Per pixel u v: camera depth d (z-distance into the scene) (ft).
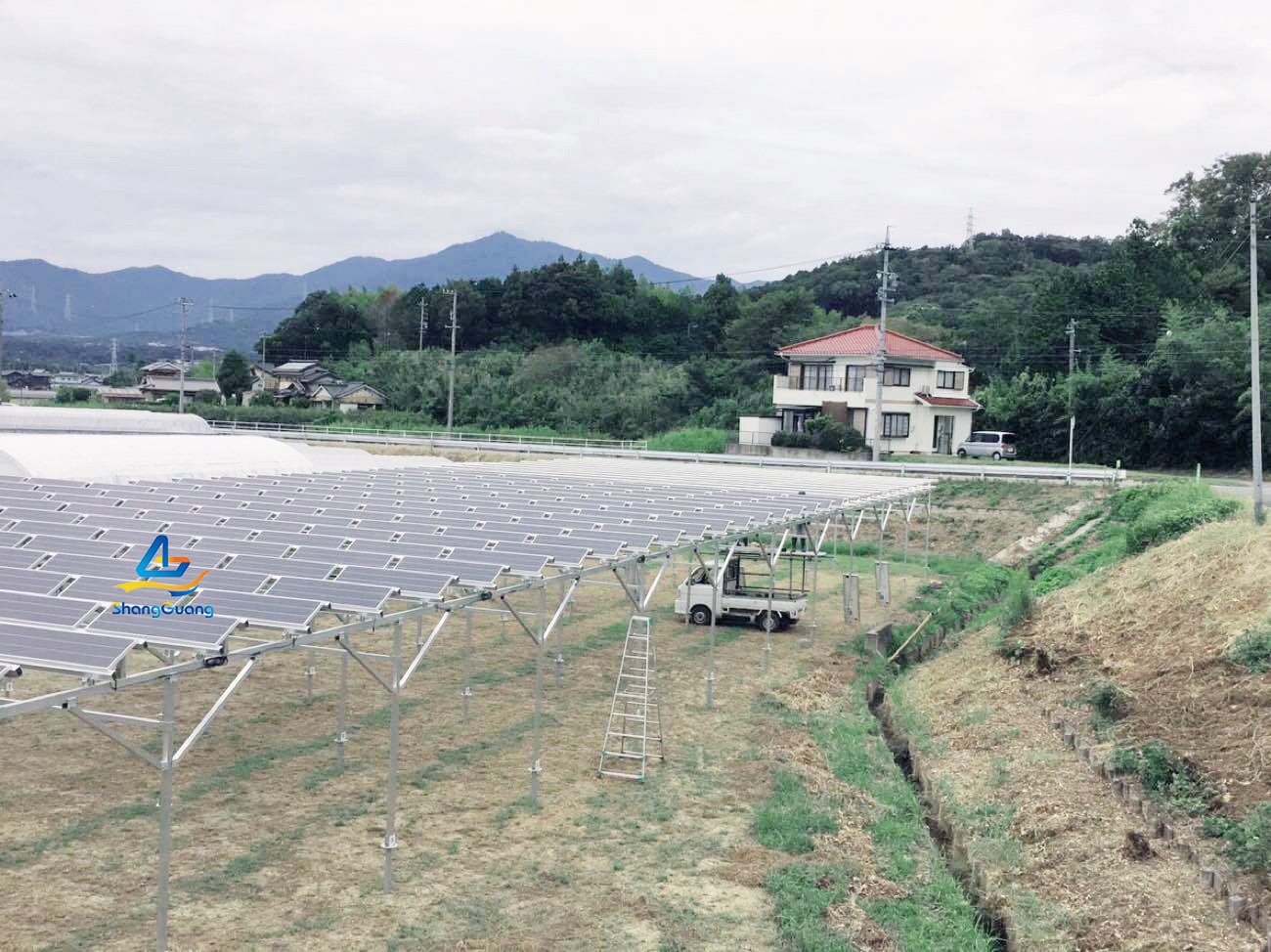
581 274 293.43
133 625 28.09
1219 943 30.01
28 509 54.34
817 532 118.62
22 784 39.42
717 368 239.91
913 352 178.50
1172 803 38.14
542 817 39.17
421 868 34.27
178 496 63.26
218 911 30.53
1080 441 171.22
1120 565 70.85
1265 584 53.72
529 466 105.40
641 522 55.47
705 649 69.05
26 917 29.48
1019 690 55.83
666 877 34.63
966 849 39.32
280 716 49.42
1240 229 211.82
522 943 29.60
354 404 249.55
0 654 24.77
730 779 44.34
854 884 34.73
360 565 39.06
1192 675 48.14
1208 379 154.40
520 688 56.75
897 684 65.57
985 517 116.47
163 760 26.13
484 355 279.69
